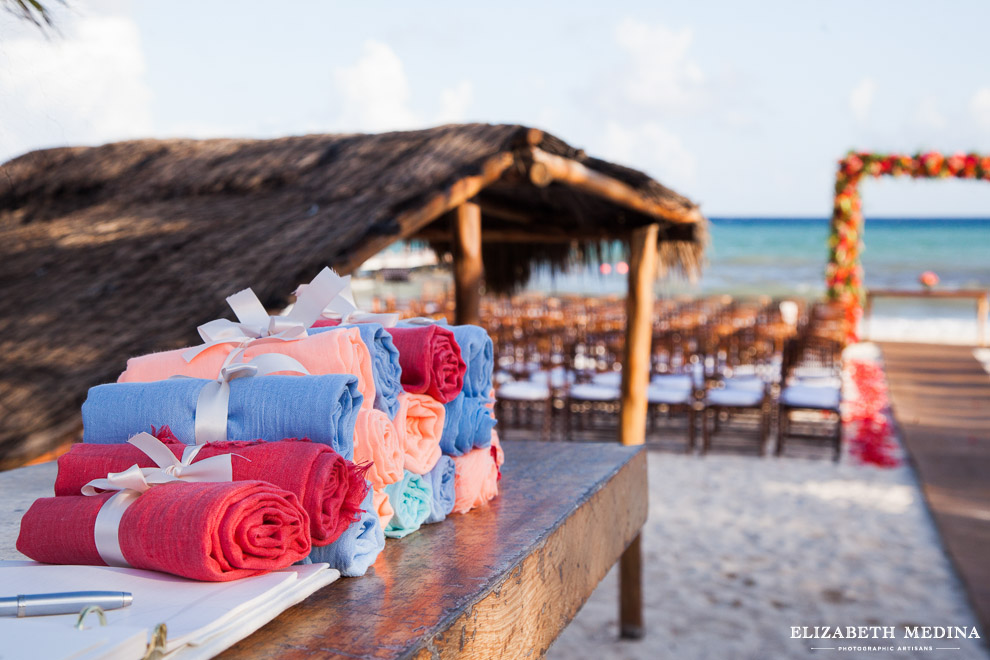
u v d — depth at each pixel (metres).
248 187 4.15
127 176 4.72
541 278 6.55
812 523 5.62
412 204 3.33
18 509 1.47
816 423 8.24
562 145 4.02
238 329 1.23
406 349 1.27
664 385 7.92
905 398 10.11
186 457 0.98
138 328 2.82
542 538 1.28
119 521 0.93
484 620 1.03
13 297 3.43
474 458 1.45
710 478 6.82
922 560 4.88
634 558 3.92
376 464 1.11
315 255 2.99
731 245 54.78
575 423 8.62
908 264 45.47
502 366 8.46
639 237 5.50
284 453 0.98
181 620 0.79
